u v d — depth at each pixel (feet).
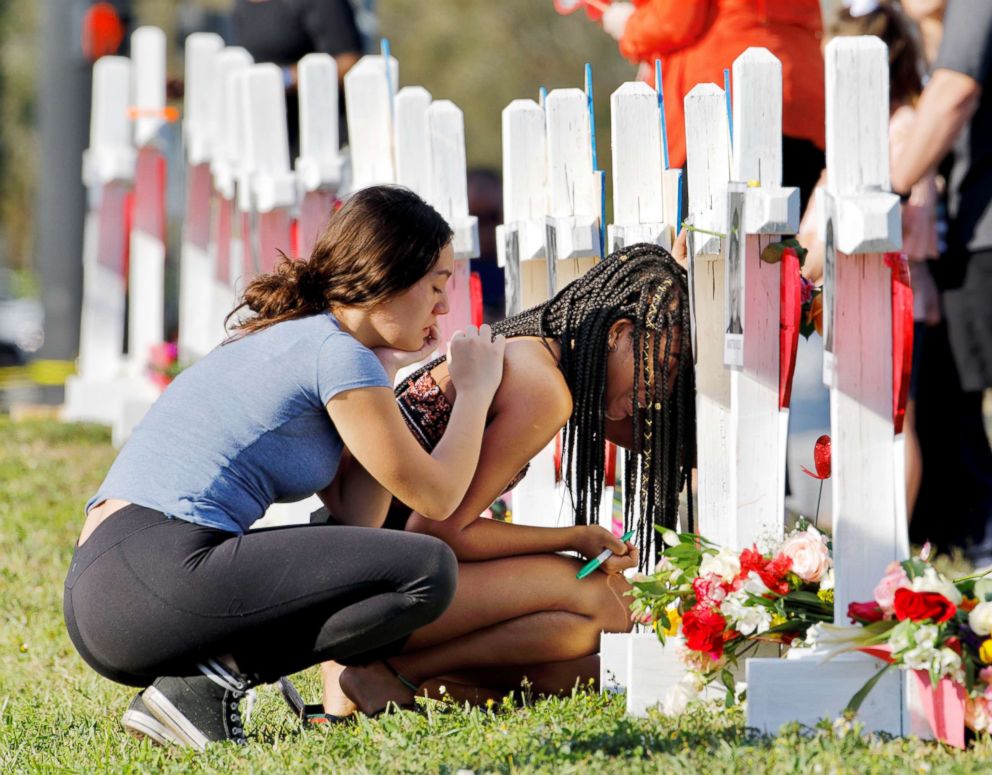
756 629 28.30
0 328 195.11
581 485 31.71
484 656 31.07
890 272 27.68
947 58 45.57
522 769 24.71
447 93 198.08
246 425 28.07
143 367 75.72
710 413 31.73
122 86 74.69
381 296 28.86
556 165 36.76
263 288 29.58
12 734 30.30
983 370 48.83
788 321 28.84
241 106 60.95
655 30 46.55
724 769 24.13
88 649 28.25
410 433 28.84
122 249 77.61
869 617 26.86
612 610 31.27
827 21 48.34
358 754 26.63
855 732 25.73
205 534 27.55
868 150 27.35
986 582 26.50
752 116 28.66
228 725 28.35
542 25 197.77
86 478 61.87
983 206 48.08
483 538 30.94
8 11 247.09
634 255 31.19
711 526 31.76
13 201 273.95
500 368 30.09
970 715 26.27
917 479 50.52
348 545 27.55
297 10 67.67
